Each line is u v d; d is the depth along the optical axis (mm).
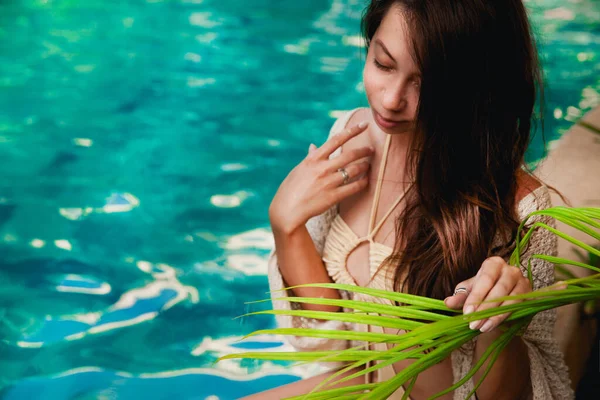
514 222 1740
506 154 1737
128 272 3812
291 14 6953
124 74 5895
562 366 1751
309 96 5551
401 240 1924
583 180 3260
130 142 4992
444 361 1872
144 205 4352
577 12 6578
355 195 2162
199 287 3701
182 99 5535
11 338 3361
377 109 1754
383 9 1689
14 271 3812
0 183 4547
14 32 6539
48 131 5113
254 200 4398
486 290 1121
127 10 7016
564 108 4961
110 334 3396
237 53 6234
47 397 2996
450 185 1739
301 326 2150
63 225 4176
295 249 2076
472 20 1592
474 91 1654
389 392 984
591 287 1046
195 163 4754
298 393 2080
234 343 3350
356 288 1082
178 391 3035
